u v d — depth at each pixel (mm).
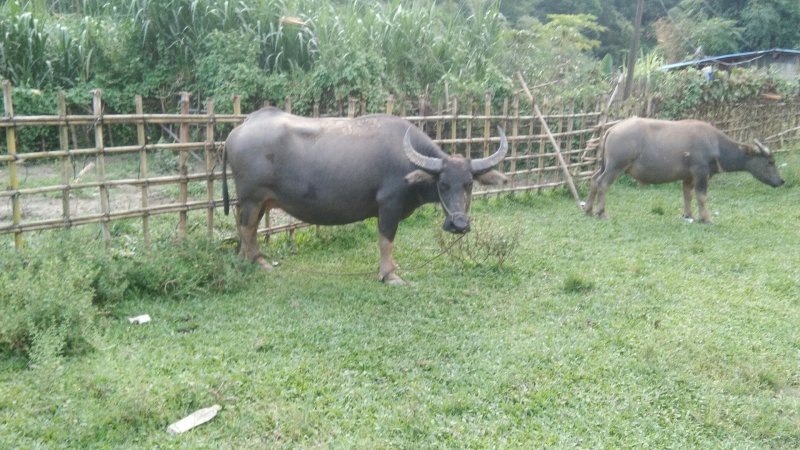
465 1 17406
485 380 4320
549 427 3838
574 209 10039
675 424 3941
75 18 13148
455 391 4188
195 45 12023
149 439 3523
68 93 11633
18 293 4590
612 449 3619
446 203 5863
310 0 12523
